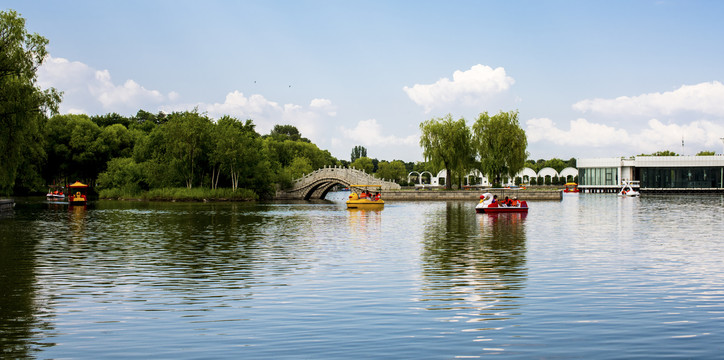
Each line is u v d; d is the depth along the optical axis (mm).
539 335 15586
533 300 19672
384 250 33000
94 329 16203
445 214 69188
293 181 125375
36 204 89875
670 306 18812
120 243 36125
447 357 13820
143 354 14070
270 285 22281
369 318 17281
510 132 112625
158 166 111562
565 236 41031
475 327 16344
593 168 173125
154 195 110125
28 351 14289
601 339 15227
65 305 19000
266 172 121250
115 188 116000
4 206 68875
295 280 23312
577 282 22844
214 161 111625
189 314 17828
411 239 39156
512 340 15141
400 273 24969
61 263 27766
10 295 20516
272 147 158250
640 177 163000
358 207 85062
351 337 15383
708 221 55812
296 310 18266
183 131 109125
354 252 32094
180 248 33750
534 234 42594
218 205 93375
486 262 28172
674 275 24422
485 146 114688
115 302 19422
